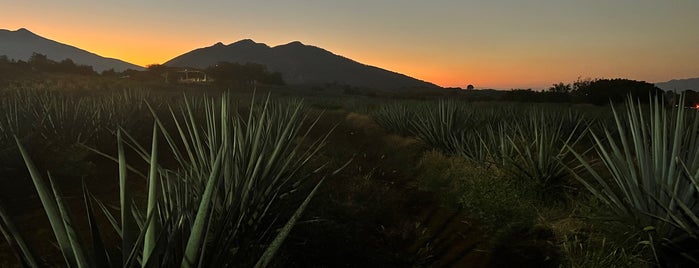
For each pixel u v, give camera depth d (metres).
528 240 4.99
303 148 10.21
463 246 4.96
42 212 5.33
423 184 7.86
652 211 4.13
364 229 5.19
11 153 6.51
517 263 4.45
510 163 6.54
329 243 4.41
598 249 4.09
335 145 12.59
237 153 4.00
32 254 1.66
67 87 32.94
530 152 6.38
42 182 1.56
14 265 3.72
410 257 4.60
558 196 5.90
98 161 8.62
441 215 6.12
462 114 12.11
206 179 3.61
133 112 12.16
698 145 4.11
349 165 9.27
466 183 6.65
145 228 1.66
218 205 3.44
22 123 8.11
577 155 4.54
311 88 104.12
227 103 3.73
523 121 11.44
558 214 5.37
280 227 4.32
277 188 4.50
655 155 4.15
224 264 2.53
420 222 5.83
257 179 3.93
